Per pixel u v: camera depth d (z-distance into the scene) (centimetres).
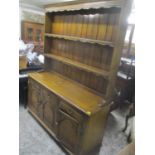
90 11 191
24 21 519
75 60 227
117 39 155
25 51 334
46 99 217
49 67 284
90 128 168
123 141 227
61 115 192
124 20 150
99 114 172
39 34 564
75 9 187
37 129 234
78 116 168
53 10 226
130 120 266
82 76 220
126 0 142
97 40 177
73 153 185
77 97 188
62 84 225
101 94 196
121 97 306
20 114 266
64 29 237
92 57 201
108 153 203
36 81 234
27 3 460
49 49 277
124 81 302
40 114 239
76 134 175
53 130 213
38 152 195
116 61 165
